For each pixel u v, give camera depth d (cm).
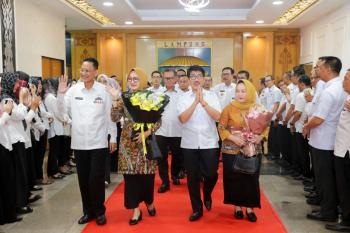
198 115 385
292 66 1121
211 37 1115
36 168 525
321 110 367
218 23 1022
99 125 371
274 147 734
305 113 517
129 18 941
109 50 1133
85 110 369
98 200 374
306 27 1041
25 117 414
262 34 1095
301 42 1095
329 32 841
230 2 898
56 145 559
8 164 378
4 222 382
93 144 367
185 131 389
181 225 374
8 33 603
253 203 375
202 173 396
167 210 421
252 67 1109
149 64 1131
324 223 380
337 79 377
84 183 379
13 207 384
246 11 972
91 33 1136
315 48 959
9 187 380
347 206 356
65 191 503
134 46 1129
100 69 1120
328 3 734
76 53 1146
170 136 508
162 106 366
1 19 578
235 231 358
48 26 791
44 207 436
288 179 567
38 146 521
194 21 993
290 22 986
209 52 1119
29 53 693
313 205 439
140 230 361
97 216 377
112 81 459
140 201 382
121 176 594
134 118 364
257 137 365
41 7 751
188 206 436
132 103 358
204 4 695
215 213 410
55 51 832
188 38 1120
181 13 984
